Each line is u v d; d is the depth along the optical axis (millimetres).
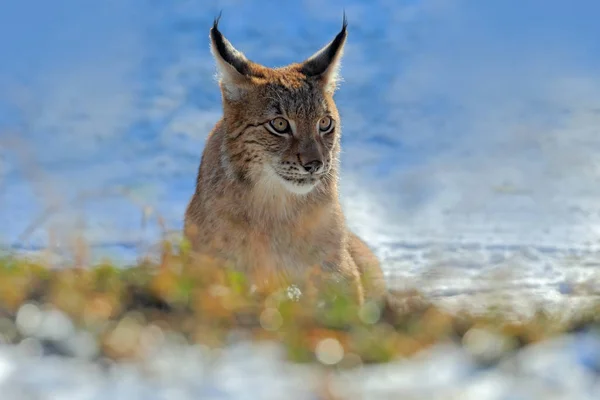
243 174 21984
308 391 11352
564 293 24141
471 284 23781
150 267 17172
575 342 12359
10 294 14758
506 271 24891
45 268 16844
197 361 12539
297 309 15102
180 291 15336
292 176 21625
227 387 11438
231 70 22641
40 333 13148
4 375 11430
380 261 29391
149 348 13047
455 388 11297
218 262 20859
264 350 13289
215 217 22016
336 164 22766
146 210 26469
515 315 17109
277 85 22516
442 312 16078
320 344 13594
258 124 22062
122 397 10961
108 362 12477
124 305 15125
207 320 14359
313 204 22000
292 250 21906
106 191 28062
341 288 20266
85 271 16625
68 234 20234
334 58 23516
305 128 22250
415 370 12250
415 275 25234
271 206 21734
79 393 11000
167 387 11398
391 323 15484
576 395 10859
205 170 22750
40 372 11617
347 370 12914
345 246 22516
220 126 23094
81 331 13406
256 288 18797
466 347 13711
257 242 21781
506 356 12297
